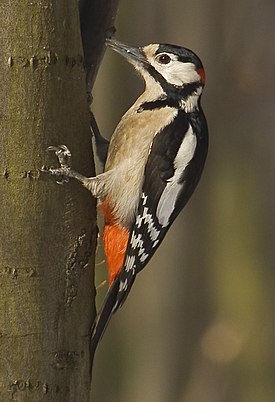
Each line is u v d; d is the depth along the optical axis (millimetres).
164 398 18703
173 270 18656
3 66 8008
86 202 8633
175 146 10172
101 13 9641
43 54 8078
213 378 18891
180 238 18734
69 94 8320
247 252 19172
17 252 8148
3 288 8133
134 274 9992
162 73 10484
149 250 10180
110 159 10016
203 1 18391
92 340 8695
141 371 18734
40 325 8242
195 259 18812
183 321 18766
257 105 19266
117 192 9828
